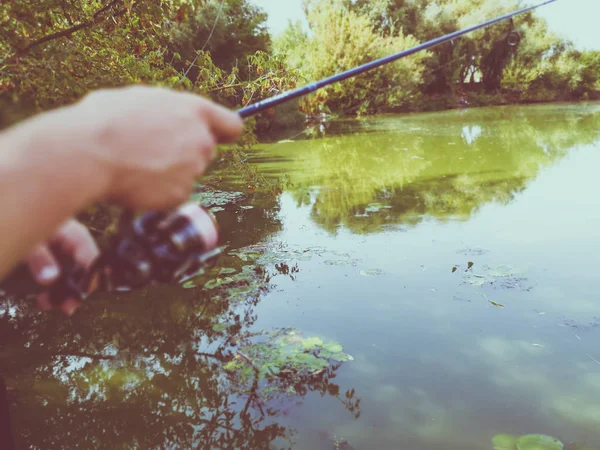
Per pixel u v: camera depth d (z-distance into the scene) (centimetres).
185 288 422
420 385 287
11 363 321
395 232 551
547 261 454
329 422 259
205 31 1213
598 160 952
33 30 281
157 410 272
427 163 986
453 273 435
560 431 249
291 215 632
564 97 3058
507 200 676
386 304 384
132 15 346
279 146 1299
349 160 1052
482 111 2352
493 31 2758
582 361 306
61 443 247
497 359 310
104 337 352
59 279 49
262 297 401
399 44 2152
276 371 301
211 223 56
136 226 52
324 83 105
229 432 254
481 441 244
